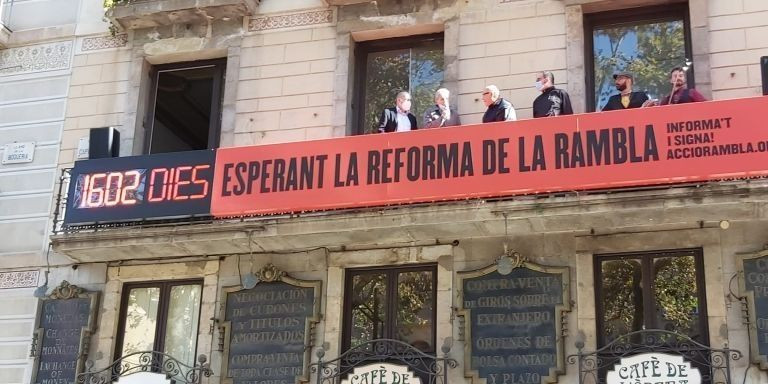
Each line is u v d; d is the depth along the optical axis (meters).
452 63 12.77
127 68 14.33
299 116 13.27
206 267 12.69
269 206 11.66
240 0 13.62
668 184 10.41
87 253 12.82
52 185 13.91
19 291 13.38
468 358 11.21
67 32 14.78
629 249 11.15
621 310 11.06
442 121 11.83
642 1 12.32
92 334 12.82
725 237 10.83
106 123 14.10
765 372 10.22
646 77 12.24
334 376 11.49
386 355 11.67
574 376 10.80
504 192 10.77
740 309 10.52
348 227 11.49
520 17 12.70
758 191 10.14
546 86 11.63
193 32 14.16
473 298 11.45
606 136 10.57
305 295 12.13
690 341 10.38
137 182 12.45
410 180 11.16
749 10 11.82
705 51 11.74
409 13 13.20
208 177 12.13
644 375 10.35
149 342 12.74
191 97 14.88
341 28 13.45
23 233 13.70
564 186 10.59
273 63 13.66
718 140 10.20
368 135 11.50
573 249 11.31
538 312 11.16
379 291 12.07
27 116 14.48
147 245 12.38
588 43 12.56
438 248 11.83
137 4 14.05
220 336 12.26
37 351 12.88
